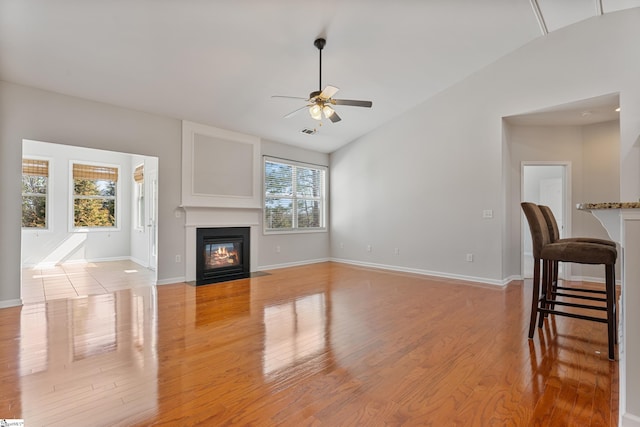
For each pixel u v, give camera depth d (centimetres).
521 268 500
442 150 516
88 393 182
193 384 192
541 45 413
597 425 152
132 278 519
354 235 659
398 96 511
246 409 167
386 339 261
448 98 507
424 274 541
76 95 393
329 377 200
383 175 602
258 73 391
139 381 195
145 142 451
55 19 275
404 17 336
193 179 498
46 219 664
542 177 717
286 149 632
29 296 402
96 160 721
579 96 386
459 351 237
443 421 156
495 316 320
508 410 164
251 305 361
